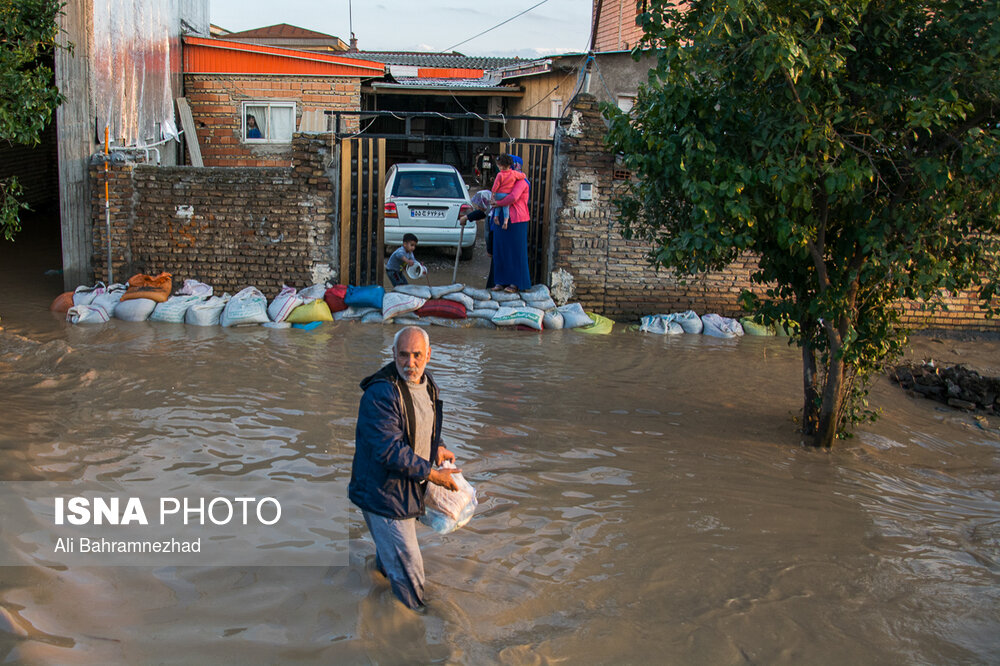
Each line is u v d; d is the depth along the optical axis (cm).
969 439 770
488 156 2280
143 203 1094
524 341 1014
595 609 431
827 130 571
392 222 1330
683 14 597
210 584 423
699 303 1152
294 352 897
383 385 404
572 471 615
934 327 1169
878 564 502
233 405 708
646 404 796
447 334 1023
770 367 962
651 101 659
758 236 671
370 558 461
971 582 487
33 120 697
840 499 601
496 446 655
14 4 676
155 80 1409
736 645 406
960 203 593
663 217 711
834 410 699
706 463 653
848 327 670
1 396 688
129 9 1257
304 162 1081
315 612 404
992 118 609
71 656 351
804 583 473
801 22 571
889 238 643
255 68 1619
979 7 566
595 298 1143
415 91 2264
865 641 417
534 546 496
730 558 498
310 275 1109
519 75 2183
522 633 404
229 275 1115
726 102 610
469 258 1422
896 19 585
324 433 654
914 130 586
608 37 1977
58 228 1675
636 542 511
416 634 392
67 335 926
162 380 768
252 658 364
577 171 1108
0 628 361
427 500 421
